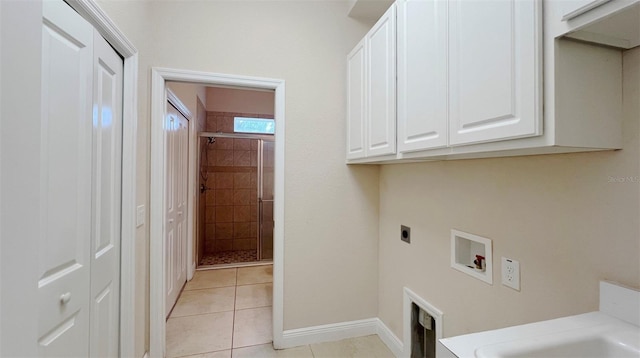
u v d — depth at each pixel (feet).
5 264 1.33
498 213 3.72
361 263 6.89
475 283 4.10
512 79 2.45
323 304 6.62
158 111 5.59
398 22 4.48
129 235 4.55
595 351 2.15
